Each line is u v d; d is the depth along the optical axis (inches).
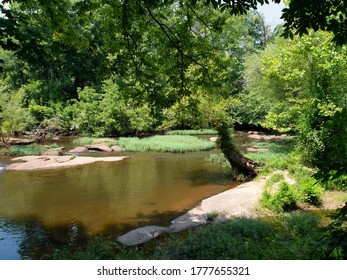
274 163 486.3
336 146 95.2
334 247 88.0
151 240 270.4
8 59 1261.1
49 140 1018.1
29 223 326.0
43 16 272.1
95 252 219.1
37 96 1264.8
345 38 144.9
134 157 717.3
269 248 206.4
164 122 526.0
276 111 707.4
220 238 226.8
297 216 286.7
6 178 527.5
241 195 380.8
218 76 299.1
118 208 369.4
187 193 428.8
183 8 258.7
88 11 274.5
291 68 558.3
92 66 1302.9
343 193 358.6
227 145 494.3
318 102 454.9
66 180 511.2
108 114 1072.2
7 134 1079.6
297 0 137.4
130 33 266.5
